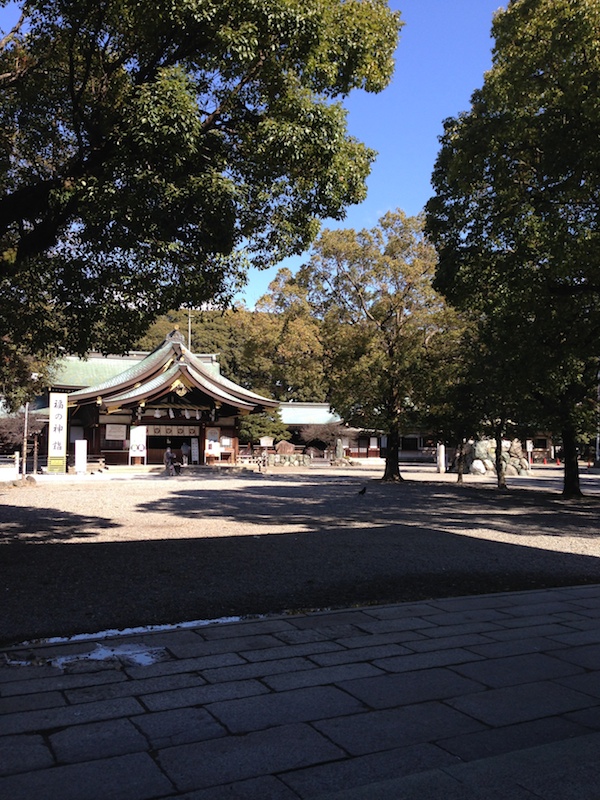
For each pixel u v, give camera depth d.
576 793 2.93
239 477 31.69
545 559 9.48
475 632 5.55
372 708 3.85
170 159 7.22
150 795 2.84
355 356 26.94
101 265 8.69
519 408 21.81
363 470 42.72
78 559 8.71
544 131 12.48
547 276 13.42
